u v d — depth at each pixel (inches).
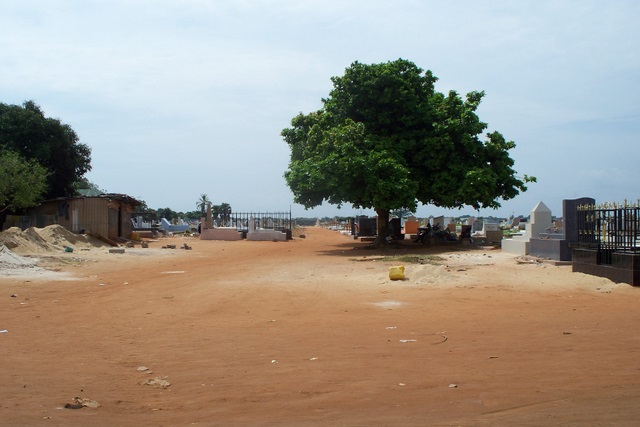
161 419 221.0
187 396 253.1
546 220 968.9
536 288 614.9
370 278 720.3
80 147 1888.5
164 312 492.4
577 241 737.0
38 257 948.0
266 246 1568.7
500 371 282.0
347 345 350.9
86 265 919.7
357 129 1188.5
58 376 286.4
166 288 655.1
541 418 208.8
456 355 318.3
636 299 532.1
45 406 235.1
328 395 250.1
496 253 1031.6
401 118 1262.3
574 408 220.2
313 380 274.1
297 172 1237.1
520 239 1017.5
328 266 888.9
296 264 942.4
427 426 203.9
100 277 771.4
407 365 298.4
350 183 1176.2
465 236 1412.4
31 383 272.1
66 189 1872.5
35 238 1090.7
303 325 425.7
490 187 1187.3
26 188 1413.6
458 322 426.6
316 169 1192.8
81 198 1584.6
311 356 323.3
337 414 223.3
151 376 287.6
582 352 319.3
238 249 1433.3
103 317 467.5
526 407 224.4
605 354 313.9
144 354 335.6
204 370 297.6
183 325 430.9
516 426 200.2
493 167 1262.3
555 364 293.0
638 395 236.2
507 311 475.5
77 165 1875.0
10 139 1681.8
